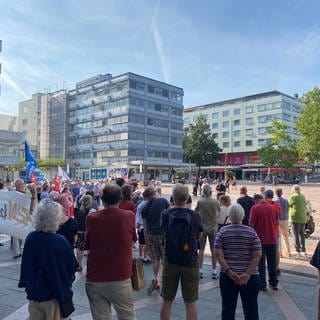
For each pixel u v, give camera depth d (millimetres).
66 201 6777
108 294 3875
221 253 4457
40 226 3465
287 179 81938
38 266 3391
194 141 92875
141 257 9430
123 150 81188
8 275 7824
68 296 3447
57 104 96812
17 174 55594
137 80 82375
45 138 98125
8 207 8789
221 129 113062
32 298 3385
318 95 52594
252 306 4395
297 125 54062
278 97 101625
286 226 10453
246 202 8898
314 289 7367
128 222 4000
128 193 8094
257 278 4414
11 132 54812
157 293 6770
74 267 3549
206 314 5746
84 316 5523
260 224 7211
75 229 6051
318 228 15938
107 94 85625
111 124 84312
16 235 8703
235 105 110188
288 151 68750
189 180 72500
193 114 119875
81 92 92438
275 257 7293
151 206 7113
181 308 5953
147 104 84062
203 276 8172
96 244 3914
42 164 80438
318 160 52969
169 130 88250
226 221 8180
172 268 4629
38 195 12766
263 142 103625
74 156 93375
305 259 10047
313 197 34594
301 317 5719
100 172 26875
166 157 87250
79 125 92625
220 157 112750
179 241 4590
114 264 3881
